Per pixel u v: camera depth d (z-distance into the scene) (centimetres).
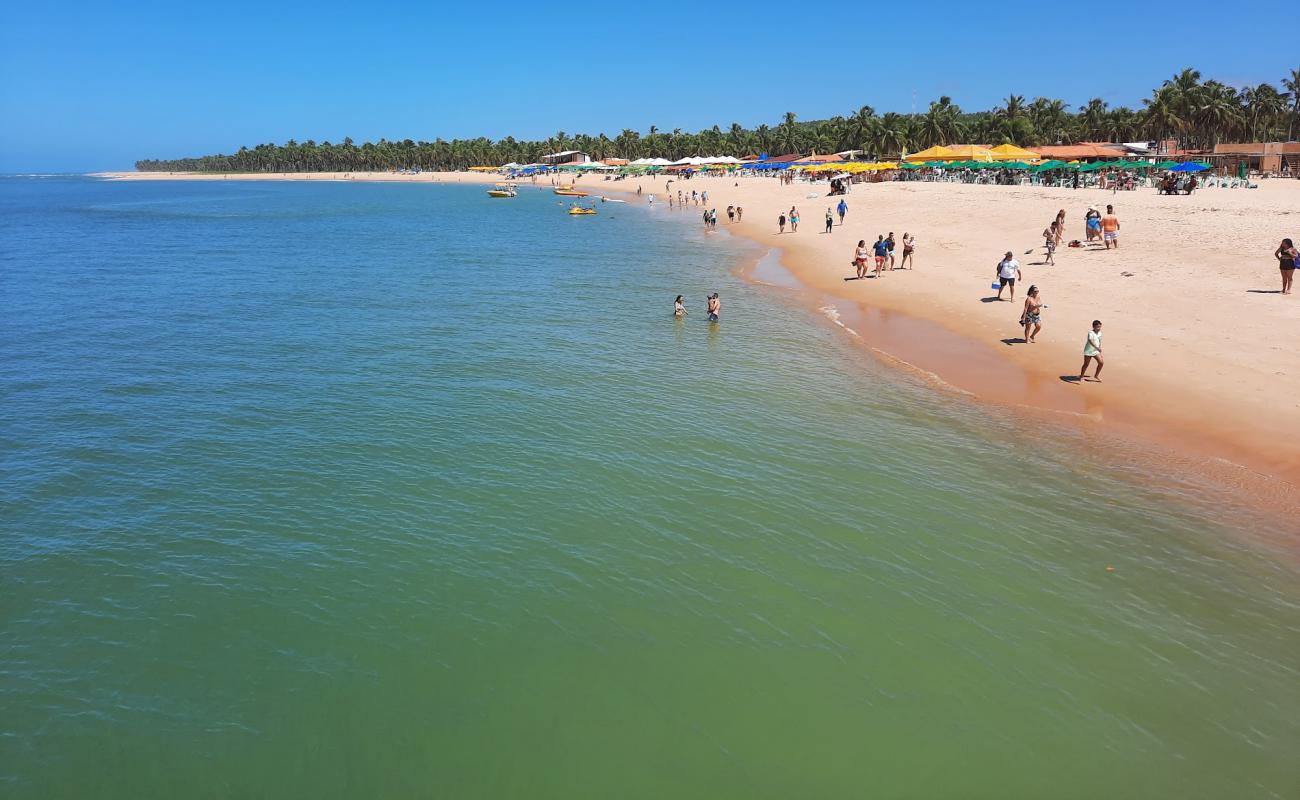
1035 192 6588
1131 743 931
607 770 911
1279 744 923
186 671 1077
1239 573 1259
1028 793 870
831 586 1241
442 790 890
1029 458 1711
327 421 2003
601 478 1634
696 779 898
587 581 1262
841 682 1037
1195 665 1054
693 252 5531
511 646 1113
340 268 4991
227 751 946
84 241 7050
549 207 11500
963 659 1074
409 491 1591
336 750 946
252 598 1234
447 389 2259
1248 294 2795
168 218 10462
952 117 13038
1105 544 1350
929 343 2683
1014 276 3125
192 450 1820
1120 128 12775
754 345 2756
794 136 16938
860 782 889
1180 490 1541
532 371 2442
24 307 3581
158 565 1333
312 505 1538
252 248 6331
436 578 1278
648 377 2366
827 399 2131
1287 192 6166
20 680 1062
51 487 1630
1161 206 5019
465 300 3728
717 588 1240
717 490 1573
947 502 1512
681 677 1050
